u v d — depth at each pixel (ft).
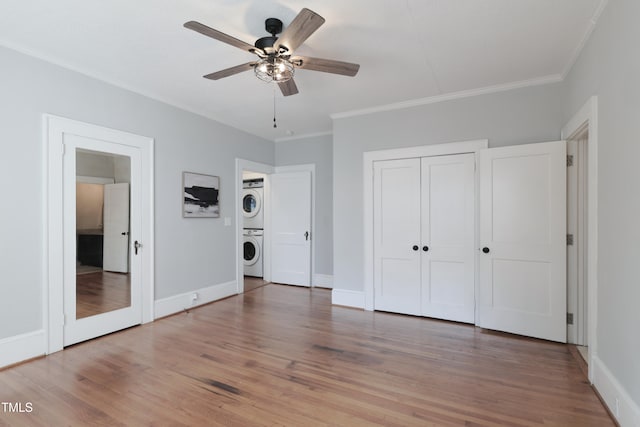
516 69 9.43
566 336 9.43
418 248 12.00
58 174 8.94
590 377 7.23
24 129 8.29
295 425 5.82
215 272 14.26
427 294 11.89
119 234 10.53
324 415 6.11
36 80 8.52
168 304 12.09
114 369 7.89
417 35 7.64
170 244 12.20
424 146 11.87
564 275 9.37
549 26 7.23
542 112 10.09
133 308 10.91
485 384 7.23
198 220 13.42
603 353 6.61
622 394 5.65
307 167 17.30
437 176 11.69
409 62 9.00
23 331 8.25
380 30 7.43
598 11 6.64
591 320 7.16
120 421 5.92
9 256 8.02
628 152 5.54
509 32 7.49
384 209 12.62
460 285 11.34
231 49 8.38
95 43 8.04
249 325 11.12
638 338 5.20
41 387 7.06
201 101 12.16
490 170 10.46
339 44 8.03
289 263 17.65
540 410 6.25
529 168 9.85
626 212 5.62
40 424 5.82
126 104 10.69
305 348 9.21
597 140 6.88
